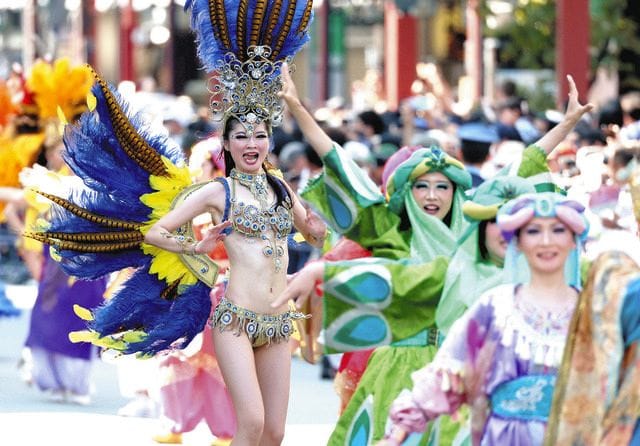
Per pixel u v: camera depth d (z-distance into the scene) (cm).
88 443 1811
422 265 1388
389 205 1518
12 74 2367
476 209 1331
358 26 7212
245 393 1366
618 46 3719
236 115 1416
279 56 1439
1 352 2645
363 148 2512
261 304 1392
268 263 1401
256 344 1398
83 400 2120
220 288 1738
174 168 1421
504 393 1115
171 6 6009
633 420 1063
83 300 2116
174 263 1433
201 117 3650
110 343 1445
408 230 1524
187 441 1842
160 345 1441
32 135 2230
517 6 4062
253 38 1423
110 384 2327
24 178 1623
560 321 1113
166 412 1809
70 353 2109
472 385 1128
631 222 1636
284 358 1405
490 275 1364
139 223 1426
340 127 3080
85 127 1427
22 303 3347
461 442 1373
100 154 1426
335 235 1700
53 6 5722
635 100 2552
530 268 1129
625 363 1068
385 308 1386
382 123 3212
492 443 1115
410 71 4662
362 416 1439
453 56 4903
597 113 2772
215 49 1423
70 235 1432
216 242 1369
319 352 1398
